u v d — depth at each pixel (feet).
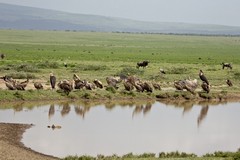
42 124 223.30
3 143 177.58
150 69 472.85
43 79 361.30
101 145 189.78
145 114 263.70
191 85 326.24
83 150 180.45
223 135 217.15
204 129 229.04
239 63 614.34
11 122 224.74
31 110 257.75
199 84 372.58
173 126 233.76
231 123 246.47
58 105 277.03
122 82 355.15
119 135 209.15
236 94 337.93
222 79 413.39
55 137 198.80
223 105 305.73
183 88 329.11
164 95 314.35
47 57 589.73
